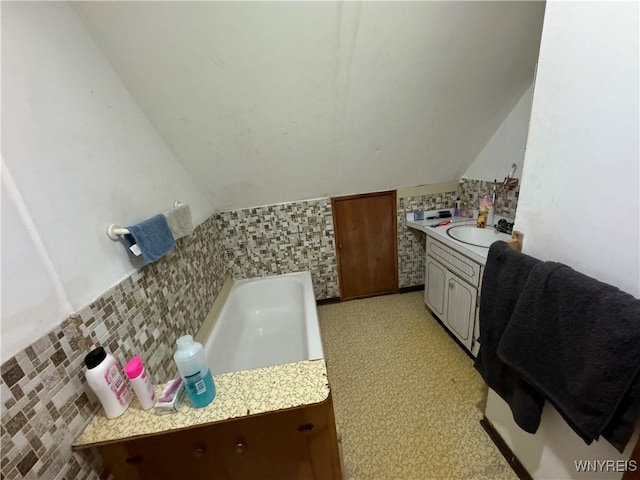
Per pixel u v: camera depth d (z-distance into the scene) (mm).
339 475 939
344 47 1319
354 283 2842
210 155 1785
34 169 764
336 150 1972
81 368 809
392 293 2895
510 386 1117
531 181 974
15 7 788
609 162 716
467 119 1919
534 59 1573
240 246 2549
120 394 825
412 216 2594
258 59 1301
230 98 1456
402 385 1812
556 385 856
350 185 2408
